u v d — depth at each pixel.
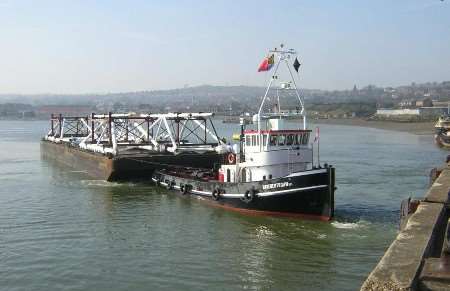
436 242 11.66
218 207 34.34
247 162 33.34
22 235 27.34
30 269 21.64
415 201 15.78
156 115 55.72
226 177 35.31
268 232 27.50
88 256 23.45
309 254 23.47
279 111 33.56
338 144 100.38
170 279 20.38
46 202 37.12
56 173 55.47
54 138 78.38
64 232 28.00
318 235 26.62
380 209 32.94
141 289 19.31
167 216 31.94
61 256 23.45
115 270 21.48
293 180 29.28
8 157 78.31
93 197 39.03
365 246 24.55
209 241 25.95
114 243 25.69
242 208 32.25
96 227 29.19
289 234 26.95
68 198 38.72
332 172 29.06
